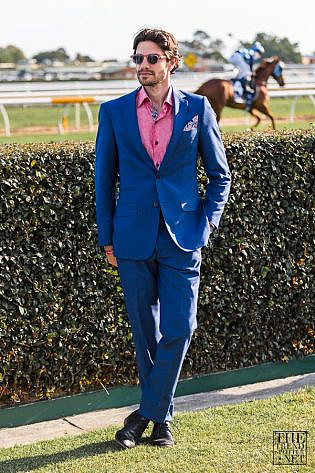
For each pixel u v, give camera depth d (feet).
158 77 13.80
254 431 15.16
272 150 18.86
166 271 14.28
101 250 17.54
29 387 17.53
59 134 64.49
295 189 19.27
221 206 14.48
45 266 17.06
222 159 14.52
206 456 14.07
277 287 19.53
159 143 14.08
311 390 17.69
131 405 18.24
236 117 85.30
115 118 14.23
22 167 16.49
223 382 19.15
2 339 16.89
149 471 13.56
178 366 14.48
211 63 188.75
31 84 71.72
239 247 18.84
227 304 19.08
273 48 217.36
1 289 16.70
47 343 17.37
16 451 14.88
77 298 17.52
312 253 19.84
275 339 19.84
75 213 17.16
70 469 13.82
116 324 18.08
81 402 17.87
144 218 14.15
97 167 14.39
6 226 16.51
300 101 125.49
